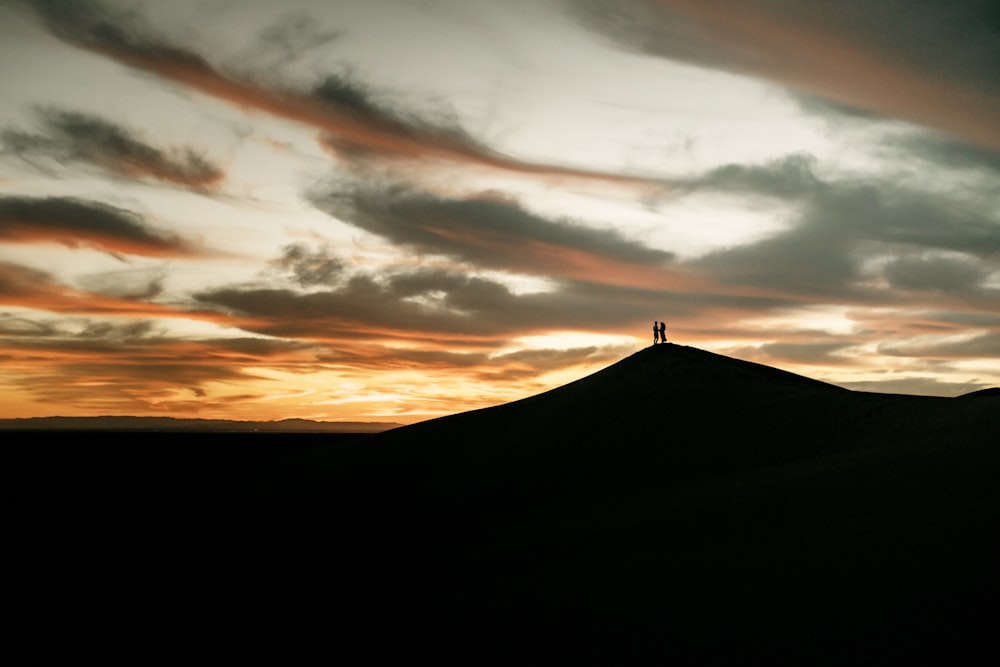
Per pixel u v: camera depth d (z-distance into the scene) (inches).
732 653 318.3
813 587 388.2
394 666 377.1
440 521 959.0
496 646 385.4
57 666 449.1
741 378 1344.7
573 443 1210.6
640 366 1545.3
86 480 2016.5
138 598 664.4
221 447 4087.1
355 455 1483.8
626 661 332.8
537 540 707.4
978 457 624.7
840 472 705.6
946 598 333.1
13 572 804.0
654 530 639.1
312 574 725.3
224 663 422.6
